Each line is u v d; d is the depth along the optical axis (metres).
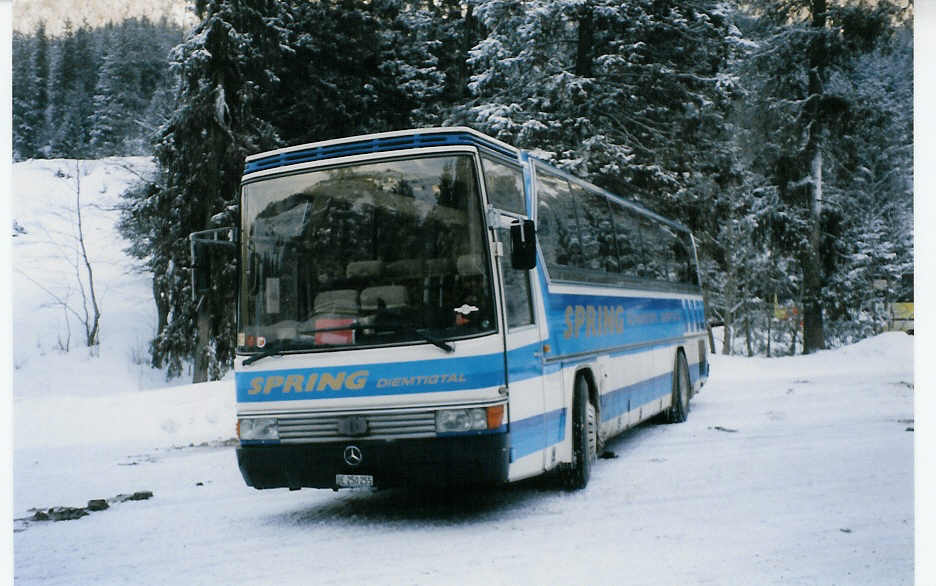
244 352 8.12
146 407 17.73
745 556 6.61
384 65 34.06
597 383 10.50
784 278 42.03
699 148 30.14
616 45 27.17
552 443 8.77
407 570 6.55
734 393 20.81
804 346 38.41
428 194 7.86
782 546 6.88
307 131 32.88
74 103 64.25
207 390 18.98
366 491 10.17
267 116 32.28
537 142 26.67
